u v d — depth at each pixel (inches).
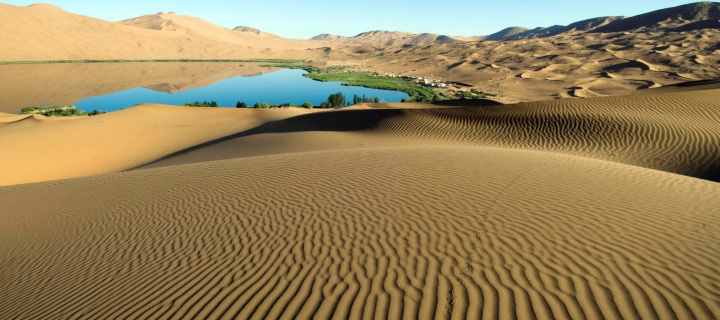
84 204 394.9
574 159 461.4
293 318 166.1
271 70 6702.8
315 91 4072.3
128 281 217.8
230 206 326.3
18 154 1049.5
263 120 1581.0
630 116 837.2
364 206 297.1
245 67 7111.2
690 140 705.6
